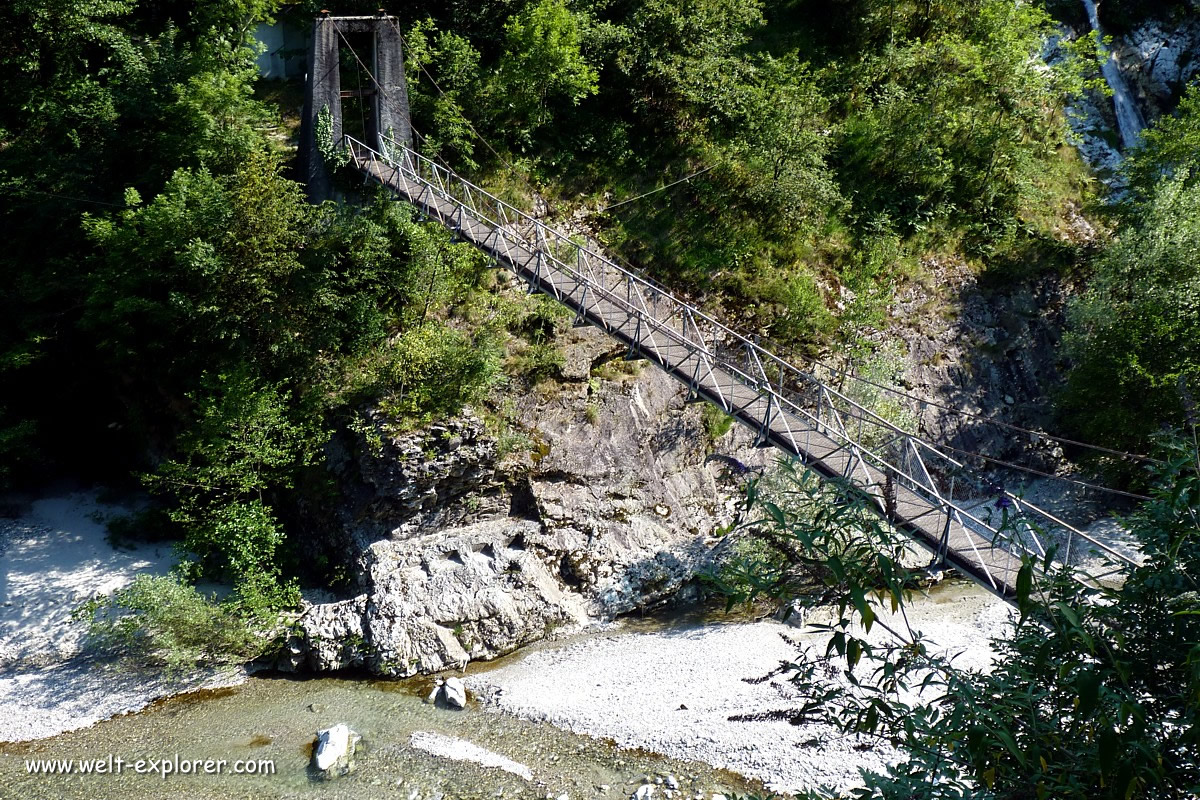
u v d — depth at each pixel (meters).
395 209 24.56
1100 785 5.81
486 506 23.36
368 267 24.09
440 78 27.86
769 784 16.61
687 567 23.47
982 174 31.98
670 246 28.72
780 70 30.89
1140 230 27.44
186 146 23.77
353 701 19.36
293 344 22.94
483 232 23.72
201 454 22.09
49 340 24.92
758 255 29.02
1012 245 31.48
